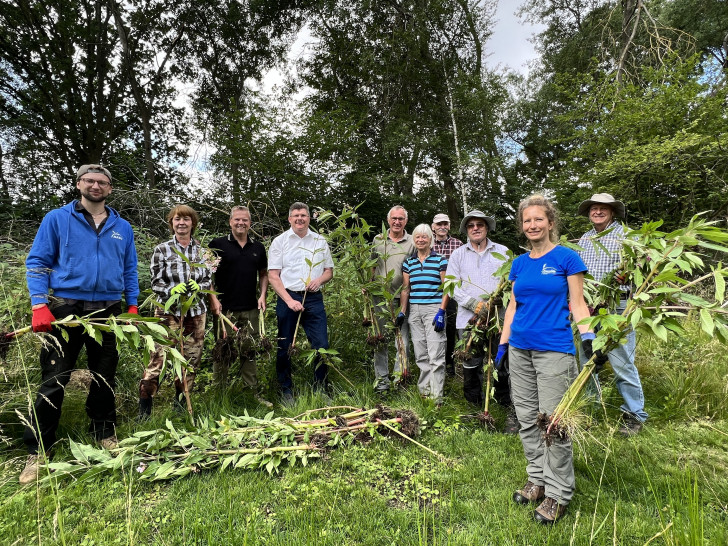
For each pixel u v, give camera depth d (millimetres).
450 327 4363
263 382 3982
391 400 3652
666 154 7129
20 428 2898
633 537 1903
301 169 11109
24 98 11992
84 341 2785
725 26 11461
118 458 2385
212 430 2668
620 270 2602
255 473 2482
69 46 12328
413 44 13219
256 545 1845
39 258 2535
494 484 2381
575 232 8875
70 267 2621
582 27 14875
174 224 3455
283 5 14836
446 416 3330
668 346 4379
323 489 2307
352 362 4559
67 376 2654
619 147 8062
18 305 3322
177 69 15367
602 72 10055
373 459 2656
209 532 1866
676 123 7957
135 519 2062
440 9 13336
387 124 13617
